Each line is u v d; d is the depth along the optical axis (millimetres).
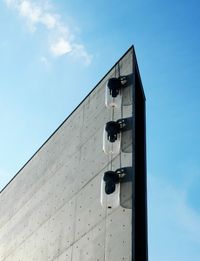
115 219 10852
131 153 11344
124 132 11836
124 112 12141
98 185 11992
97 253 11000
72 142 14430
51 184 14977
